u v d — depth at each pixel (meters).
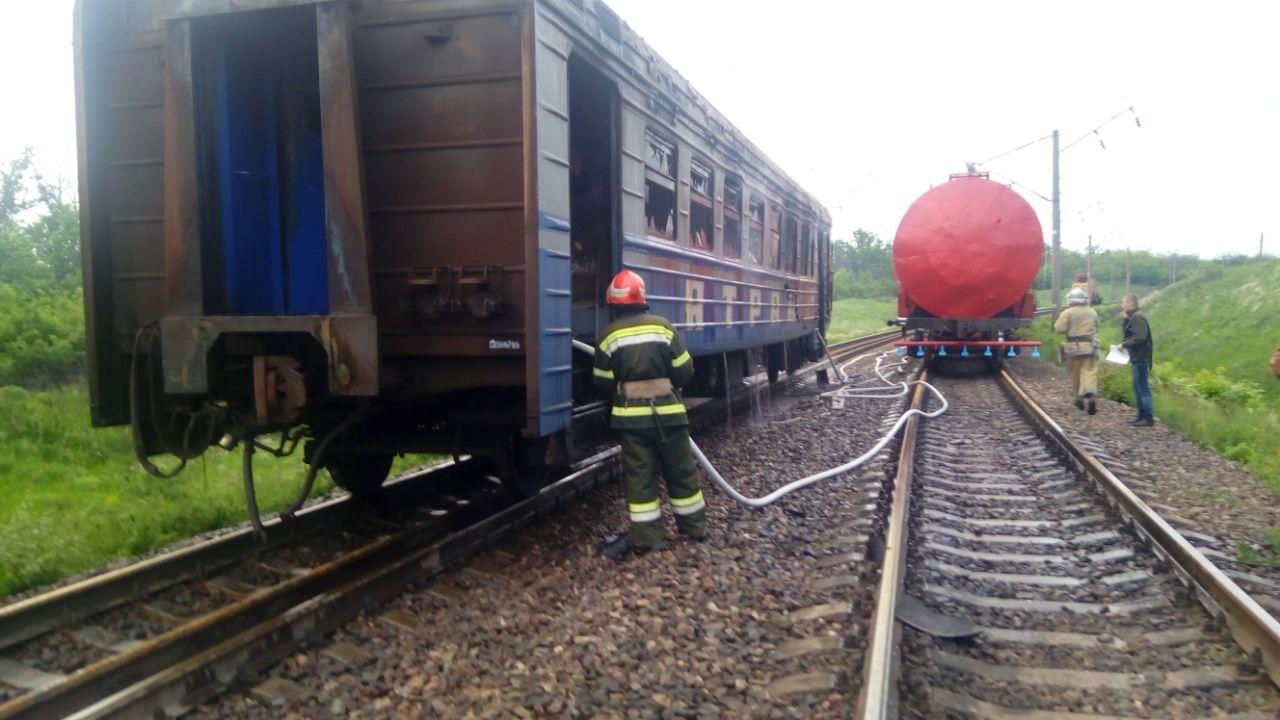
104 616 4.54
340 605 4.31
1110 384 14.50
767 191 11.73
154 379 5.17
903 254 16.81
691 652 3.96
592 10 5.74
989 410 12.55
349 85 4.69
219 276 5.18
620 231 6.39
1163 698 3.59
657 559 5.35
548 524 6.18
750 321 10.86
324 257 6.00
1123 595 4.85
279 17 4.98
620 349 5.67
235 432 5.21
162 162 5.25
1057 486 7.44
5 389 9.27
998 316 17.33
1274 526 6.17
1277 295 26.78
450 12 4.90
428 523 5.80
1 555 5.20
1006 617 4.54
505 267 4.90
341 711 3.49
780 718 3.33
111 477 7.48
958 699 3.51
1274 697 3.58
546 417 4.91
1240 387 15.21
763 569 5.13
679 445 5.75
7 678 3.88
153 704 3.37
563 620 4.37
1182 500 6.93
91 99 5.25
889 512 6.40
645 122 6.95
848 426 10.81
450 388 5.17
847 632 4.05
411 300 5.03
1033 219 16.19
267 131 5.67
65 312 11.35
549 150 4.96
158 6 5.26
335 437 5.81
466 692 3.62
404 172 5.03
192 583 5.01
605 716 3.42
